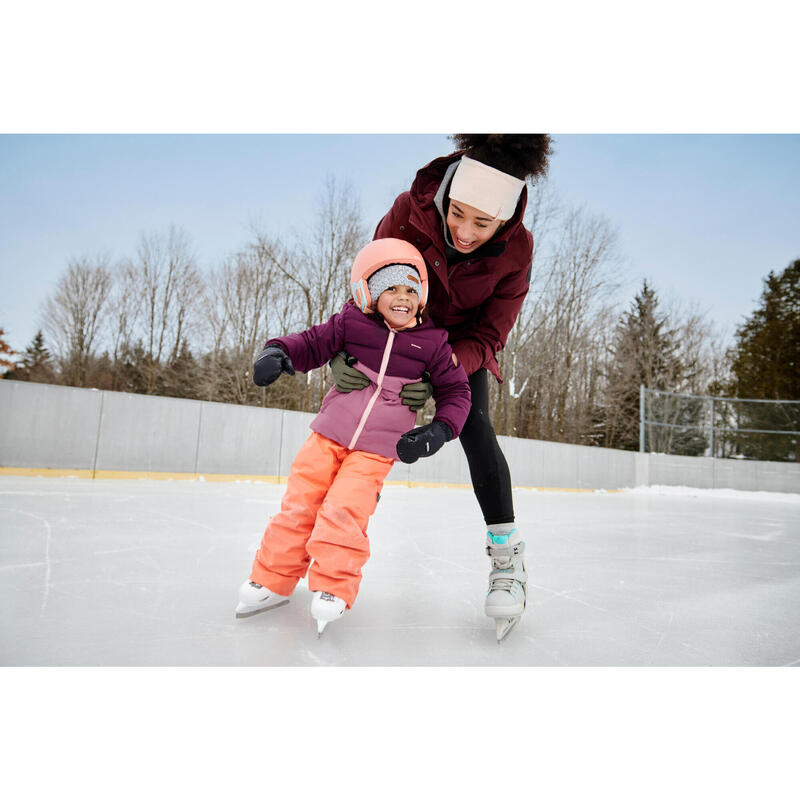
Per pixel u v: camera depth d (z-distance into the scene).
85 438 7.36
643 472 13.78
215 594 1.75
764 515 6.57
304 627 1.47
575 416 23.12
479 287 1.67
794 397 26.61
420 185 1.62
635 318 26.84
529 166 1.50
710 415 13.87
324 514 1.39
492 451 1.61
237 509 4.28
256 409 8.75
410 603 1.76
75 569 1.99
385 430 1.46
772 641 1.55
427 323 1.53
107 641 1.32
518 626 1.59
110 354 24.23
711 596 2.07
